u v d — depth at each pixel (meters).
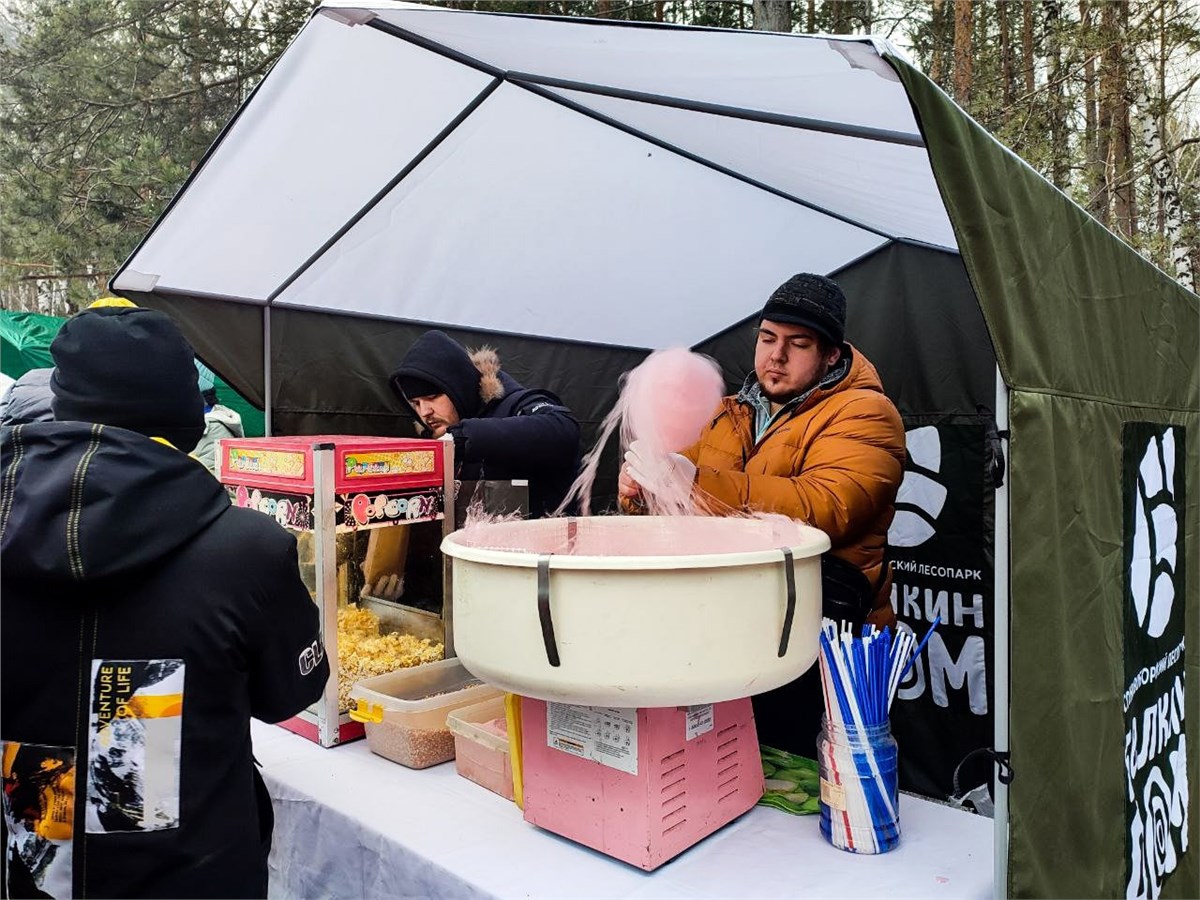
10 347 5.05
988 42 7.35
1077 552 1.38
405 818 1.27
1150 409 1.86
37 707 0.94
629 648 0.94
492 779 1.37
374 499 1.59
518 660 1.00
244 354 2.65
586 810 1.16
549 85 1.66
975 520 2.37
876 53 0.99
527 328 3.06
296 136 1.79
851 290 2.62
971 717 2.34
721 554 0.97
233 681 0.99
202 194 1.98
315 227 2.22
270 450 1.61
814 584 1.11
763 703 1.83
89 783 0.93
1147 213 6.86
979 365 2.38
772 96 1.47
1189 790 2.16
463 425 2.15
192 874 0.95
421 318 2.94
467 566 1.08
